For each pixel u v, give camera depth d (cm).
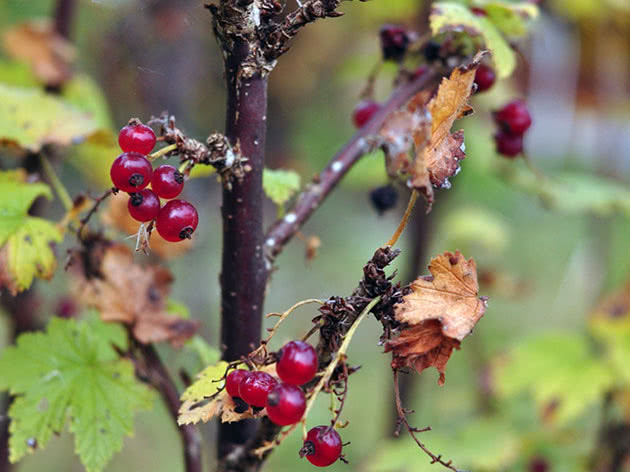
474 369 101
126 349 49
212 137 40
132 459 105
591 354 73
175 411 46
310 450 37
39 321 60
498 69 46
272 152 125
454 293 38
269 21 40
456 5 48
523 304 127
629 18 90
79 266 47
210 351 49
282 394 37
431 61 48
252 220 42
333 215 163
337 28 111
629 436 68
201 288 113
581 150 112
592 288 100
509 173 78
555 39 98
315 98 126
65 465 100
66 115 51
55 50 70
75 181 93
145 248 39
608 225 93
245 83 40
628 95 103
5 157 58
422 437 76
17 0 93
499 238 95
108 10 84
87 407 45
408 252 80
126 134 39
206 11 47
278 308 141
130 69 89
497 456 69
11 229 46
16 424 44
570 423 79
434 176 39
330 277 150
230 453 43
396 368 38
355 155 47
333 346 39
